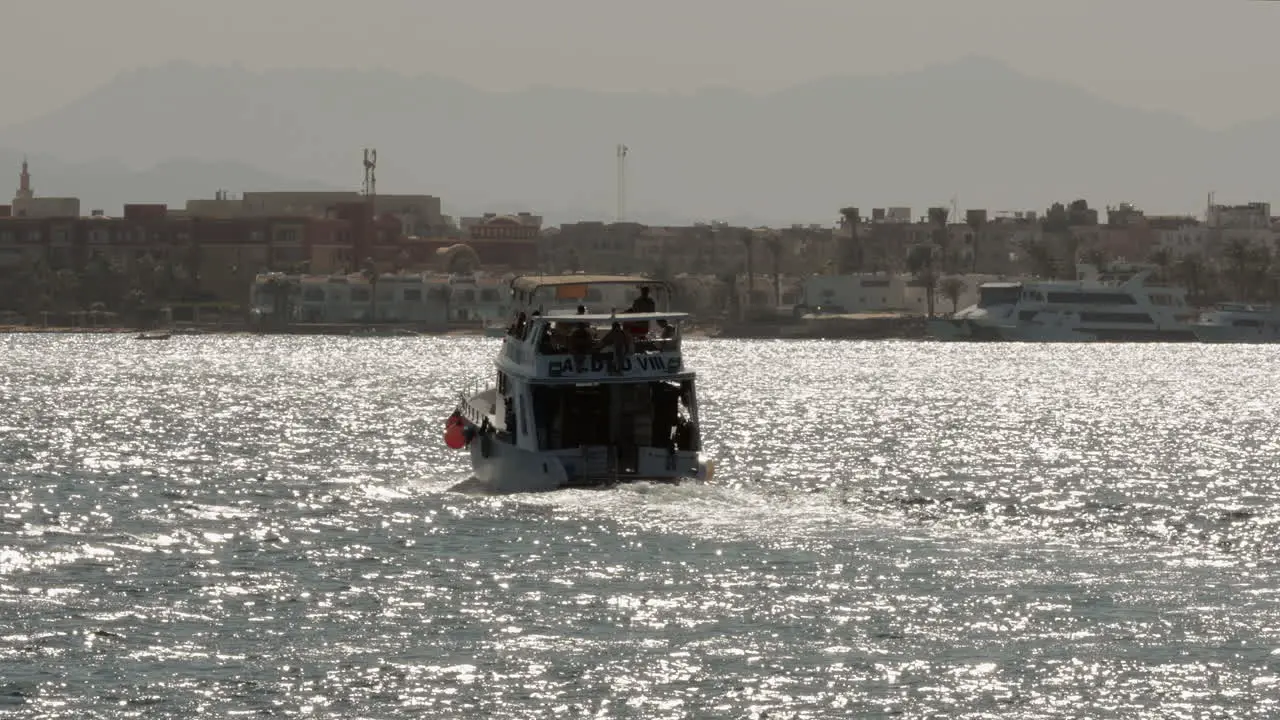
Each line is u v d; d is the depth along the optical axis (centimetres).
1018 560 19100
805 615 16262
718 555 19062
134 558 19212
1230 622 16000
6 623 15850
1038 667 14500
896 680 14150
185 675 14225
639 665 14538
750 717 13262
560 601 16825
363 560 18975
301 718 13175
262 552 19575
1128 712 13388
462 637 15425
